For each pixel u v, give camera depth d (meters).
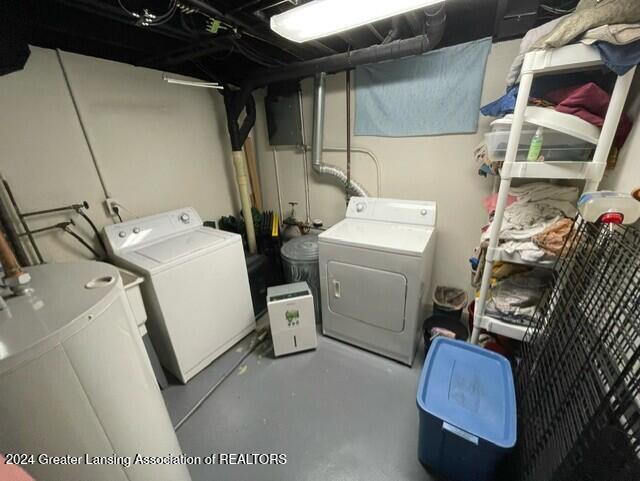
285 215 3.01
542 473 0.88
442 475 1.25
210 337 1.90
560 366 0.97
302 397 1.68
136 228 1.89
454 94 1.84
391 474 1.27
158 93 2.13
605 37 0.86
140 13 1.31
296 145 2.67
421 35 1.54
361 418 1.54
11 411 0.60
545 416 0.99
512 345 1.65
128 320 0.88
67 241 1.76
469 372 1.28
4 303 0.73
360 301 1.86
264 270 2.51
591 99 1.07
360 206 2.19
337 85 2.24
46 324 0.67
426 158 2.08
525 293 1.40
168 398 1.70
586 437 0.69
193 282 1.73
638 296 0.72
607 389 0.71
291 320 1.90
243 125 2.48
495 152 1.29
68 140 1.71
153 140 2.14
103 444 0.76
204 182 2.57
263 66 2.23
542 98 1.23
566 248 1.15
